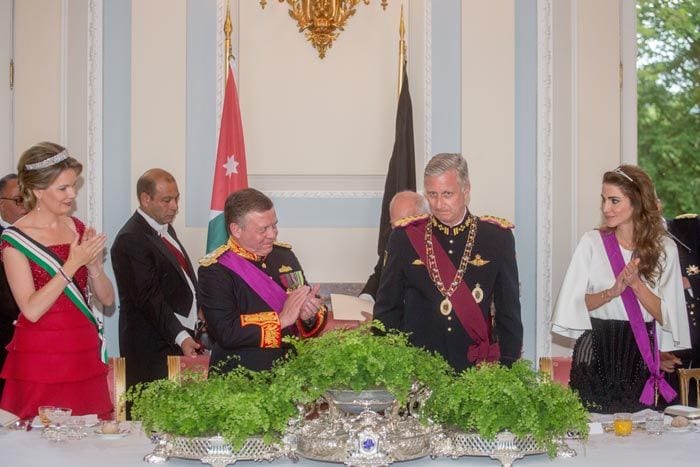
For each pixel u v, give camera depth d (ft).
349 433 8.67
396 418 9.06
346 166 19.39
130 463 8.96
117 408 11.82
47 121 18.85
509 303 11.85
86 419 11.05
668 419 11.03
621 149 19.77
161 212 17.12
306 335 11.82
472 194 19.40
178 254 17.51
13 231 12.00
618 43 19.51
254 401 8.75
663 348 13.10
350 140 19.40
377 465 8.54
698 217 15.06
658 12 20.84
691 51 20.86
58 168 12.17
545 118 19.31
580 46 19.38
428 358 9.19
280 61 19.34
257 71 19.33
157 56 19.13
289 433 9.05
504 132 19.42
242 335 10.77
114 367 11.97
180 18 19.15
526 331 19.40
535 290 19.38
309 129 19.39
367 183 19.45
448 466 8.93
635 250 13.02
